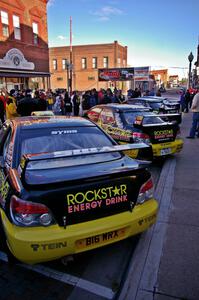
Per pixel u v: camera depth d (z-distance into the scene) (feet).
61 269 9.14
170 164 20.31
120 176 8.61
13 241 7.54
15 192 7.91
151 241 10.36
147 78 73.00
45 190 7.69
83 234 7.84
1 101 36.19
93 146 11.40
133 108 22.94
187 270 8.74
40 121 12.46
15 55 60.18
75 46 129.90
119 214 8.66
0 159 11.68
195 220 11.86
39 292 8.13
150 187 9.44
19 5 61.31
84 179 7.97
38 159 7.60
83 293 8.07
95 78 130.11
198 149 24.97
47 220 7.65
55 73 136.15
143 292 7.92
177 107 39.96
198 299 7.59
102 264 9.39
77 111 50.01
